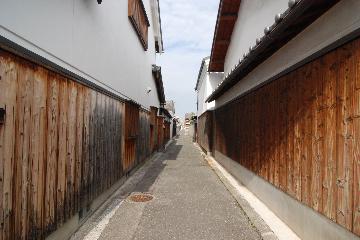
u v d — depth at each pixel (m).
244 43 10.54
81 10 5.26
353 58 3.41
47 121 3.77
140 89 12.70
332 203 3.82
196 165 13.93
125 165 9.23
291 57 5.21
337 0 3.59
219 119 14.33
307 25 4.48
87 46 5.62
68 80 4.49
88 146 5.54
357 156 3.30
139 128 12.11
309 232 4.48
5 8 2.88
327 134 3.99
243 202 6.88
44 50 3.76
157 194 7.75
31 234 3.39
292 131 5.22
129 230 5.07
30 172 3.35
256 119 7.62
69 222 4.67
